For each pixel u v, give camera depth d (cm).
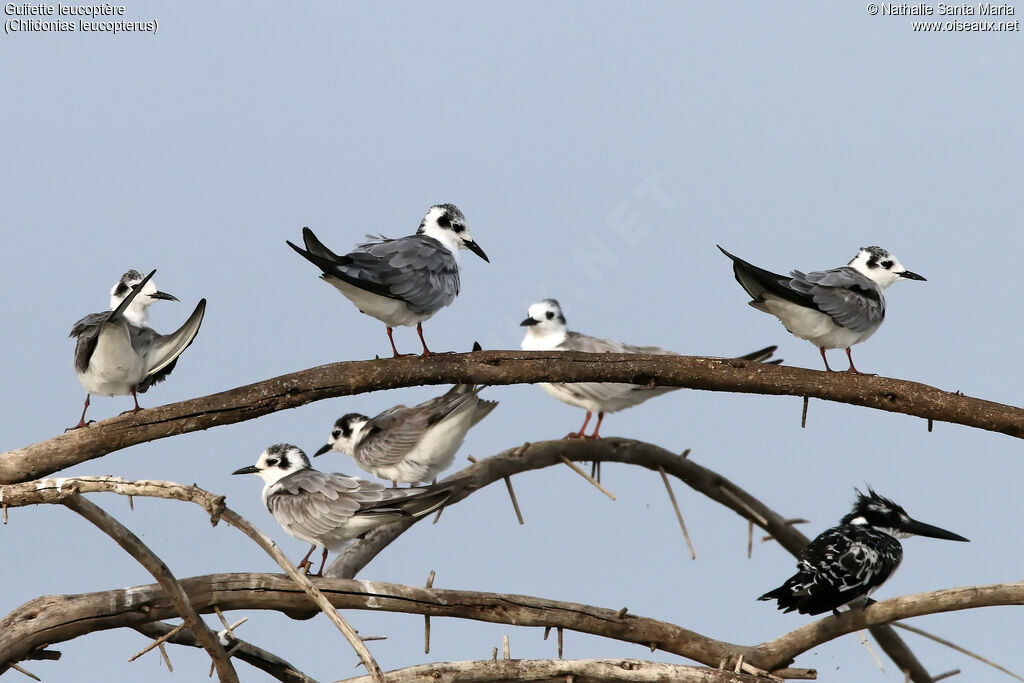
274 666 1366
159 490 1076
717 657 1334
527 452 1638
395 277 1376
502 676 1240
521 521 1628
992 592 1295
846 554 1342
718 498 1834
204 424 1265
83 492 1098
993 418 1359
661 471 1744
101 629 1190
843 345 1465
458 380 1320
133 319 1491
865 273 1611
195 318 1322
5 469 1272
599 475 1723
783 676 1351
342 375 1282
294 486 1421
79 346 1299
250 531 1079
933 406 1362
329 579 1235
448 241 1568
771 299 1412
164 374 1354
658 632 1332
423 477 1622
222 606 1204
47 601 1192
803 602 1344
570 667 1248
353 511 1385
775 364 1383
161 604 1202
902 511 1457
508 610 1282
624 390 1828
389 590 1241
